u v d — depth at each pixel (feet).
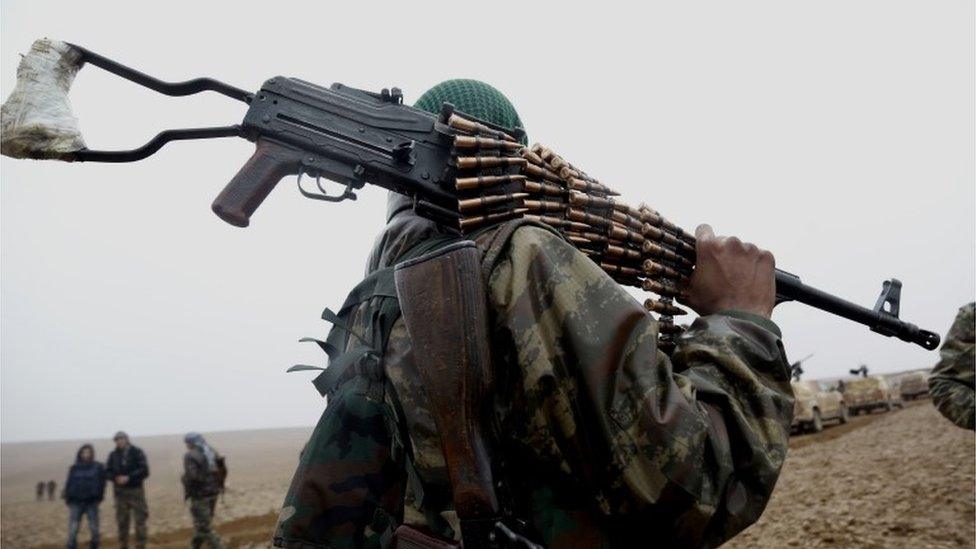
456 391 3.47
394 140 4.88
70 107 4.65
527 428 3.54
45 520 77.00
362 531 4.22
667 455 3.34
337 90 5.07
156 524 62.03
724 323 4.22
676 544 3.50
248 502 70.95
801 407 80.79
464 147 4.71
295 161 4.84
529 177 4.87
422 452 3.83
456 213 4.74
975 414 13.89
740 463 3.65
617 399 3.42
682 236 5.09
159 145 4.85
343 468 4.24
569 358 3.50
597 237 4.85
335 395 4.46
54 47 4.66
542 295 3.59
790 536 28.78
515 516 3.57
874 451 52.21
